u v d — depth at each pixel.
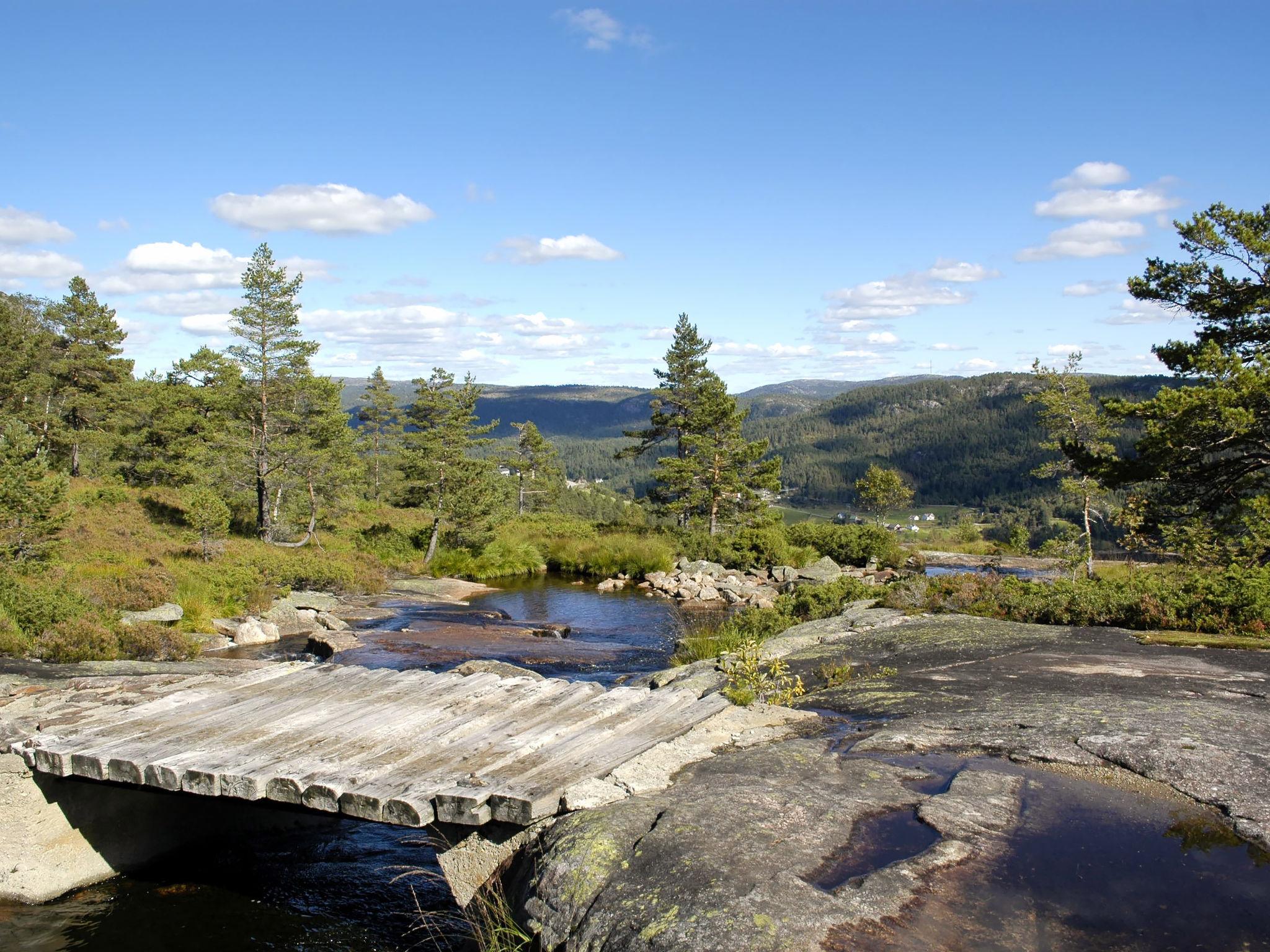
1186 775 5.71
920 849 4.66
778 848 4.55
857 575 36.47
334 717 7.56
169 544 27.42
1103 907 4.05
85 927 6.39
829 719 7.76
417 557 38.25
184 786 6.25
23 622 14.34
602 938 3.95
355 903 6.81
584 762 6.11
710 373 46.03
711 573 35.81
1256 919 3.95
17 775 6.87
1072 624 13.70
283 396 35.62
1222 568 15.95
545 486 71.50
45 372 40.38
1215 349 19.77
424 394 46.06
